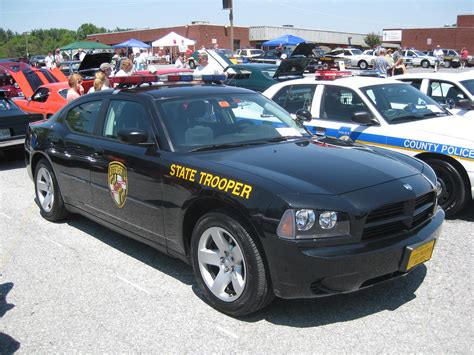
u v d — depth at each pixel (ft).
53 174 18.79
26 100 41.91
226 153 13.15
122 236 17.81
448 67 139.64
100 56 49.47
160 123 13.99
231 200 11.29
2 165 32.14
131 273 14.64
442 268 14.49
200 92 15.52
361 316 11.87
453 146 18.43
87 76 48.37
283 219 10.47
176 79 17.51
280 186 10.94
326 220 10.46
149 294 13.28
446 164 18.66
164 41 107.45
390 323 11.53
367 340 10.85
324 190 10.93
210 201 12.11
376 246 10.78
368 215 10.77
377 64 55.93
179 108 14.57
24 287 13.87
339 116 21.76
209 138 14.02
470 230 17.85
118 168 14.73
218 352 10.57
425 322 11.53
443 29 193.98
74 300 13.04
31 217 20.30
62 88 39.52
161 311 12.35
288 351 10.52
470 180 18.21
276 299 12.74
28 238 17.80
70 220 19.74
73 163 16.98
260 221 10.71
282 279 10.67
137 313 12.28
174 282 13.97
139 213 14.25
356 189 11.12
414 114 21.20
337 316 11.88
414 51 143.84
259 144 14.08
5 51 270.87
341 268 10.44
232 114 15.16
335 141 15.05
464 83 25.77
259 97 16.67
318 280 10.52
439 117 21.24
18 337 11.36
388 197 11.10
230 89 16.47
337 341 10.84
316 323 11.59
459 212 20.08
